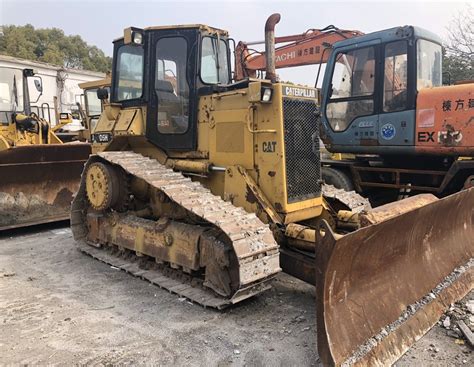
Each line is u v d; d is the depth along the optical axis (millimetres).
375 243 3314
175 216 4949
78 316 4047
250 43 7180
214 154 4977
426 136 6906
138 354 3402
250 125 4594
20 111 8766
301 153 4664
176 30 5055
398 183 7637
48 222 7363
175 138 5223
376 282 3496
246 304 4285
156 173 4816
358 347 3039
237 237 3811
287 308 4199
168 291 4551
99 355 3389
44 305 4293
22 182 7027
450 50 18922
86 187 5699
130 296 4492
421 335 3473
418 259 4016
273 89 4441
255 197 4559
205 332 3736
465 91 6512
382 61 7281
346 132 7895
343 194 5355
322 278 2900
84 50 43375
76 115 15750
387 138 7344
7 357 3359
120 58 5750
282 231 4492
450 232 4551
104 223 5695
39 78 9375
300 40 9453
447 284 4113
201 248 4340
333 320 3002
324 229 2898
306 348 3475
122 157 5207
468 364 3248
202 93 5031
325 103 8164
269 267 3941
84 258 5746
